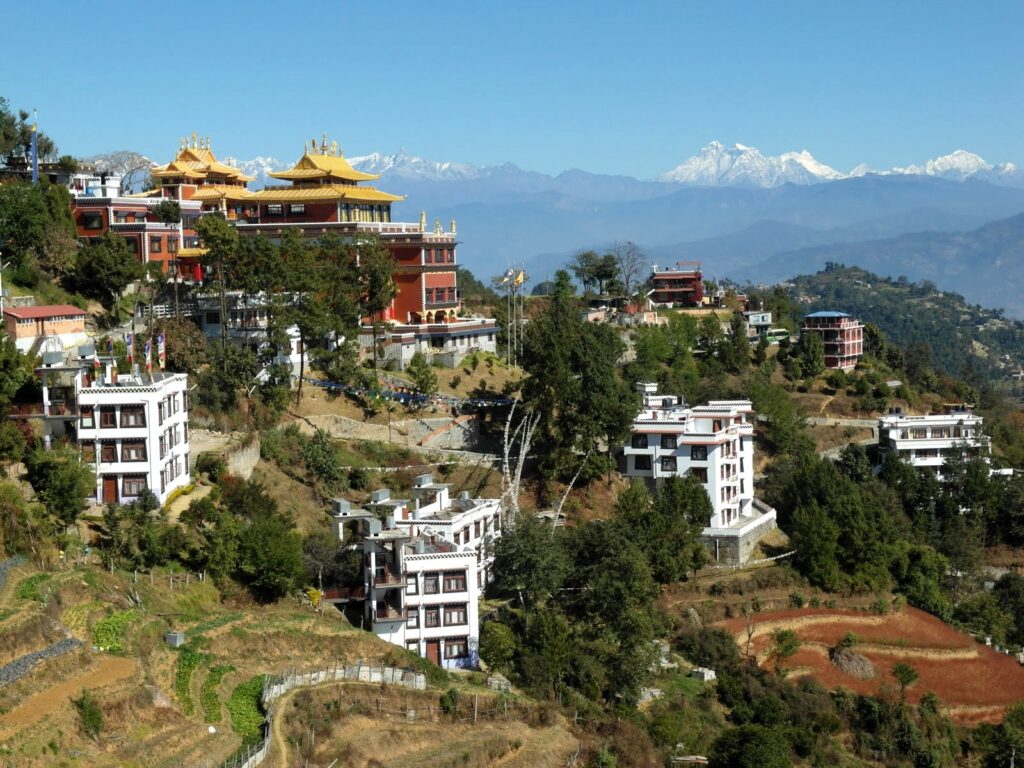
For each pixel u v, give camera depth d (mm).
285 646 87312
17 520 83562
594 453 137125
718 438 137625
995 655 128250
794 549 136625
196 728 72375
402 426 135000
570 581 112188
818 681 117938
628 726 95000
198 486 106438
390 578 96500
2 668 70188
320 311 131375
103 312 132750
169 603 86688
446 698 88000
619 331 195875
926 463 170250
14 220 129500
